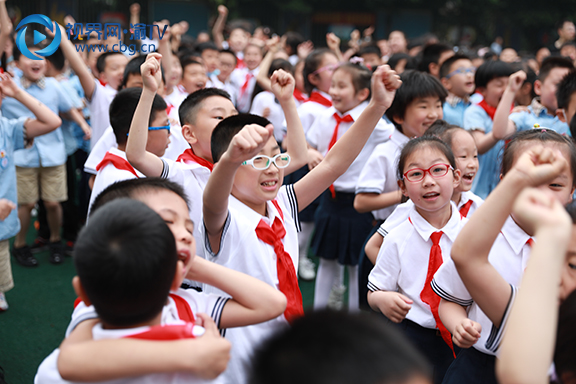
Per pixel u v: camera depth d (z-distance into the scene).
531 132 1.84
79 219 4.60
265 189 1.66
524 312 0.84
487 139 3.04
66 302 3.46
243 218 1.62
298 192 1.87
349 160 1.85
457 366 1.65
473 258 1.18
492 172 3.54
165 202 1.25
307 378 0.71
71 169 4.51
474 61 5.69
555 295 0.84
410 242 1.98
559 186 1.68
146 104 1.83
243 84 6.45
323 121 3.45
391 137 2.79
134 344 0.98
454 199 2.32
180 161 2.17
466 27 18.61
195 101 2.21
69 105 4.18
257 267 1.61
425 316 1.91
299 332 0.77
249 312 1.25
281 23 17.84
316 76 4.10
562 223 0.84
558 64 3.59
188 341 1.00
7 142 2.94
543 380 0.82
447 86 4.11
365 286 2.69
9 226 2.90
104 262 0.99
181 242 1.22
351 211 3.11
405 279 1.97
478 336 1.42
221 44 8.29
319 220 3.20
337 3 18.16
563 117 3.25
